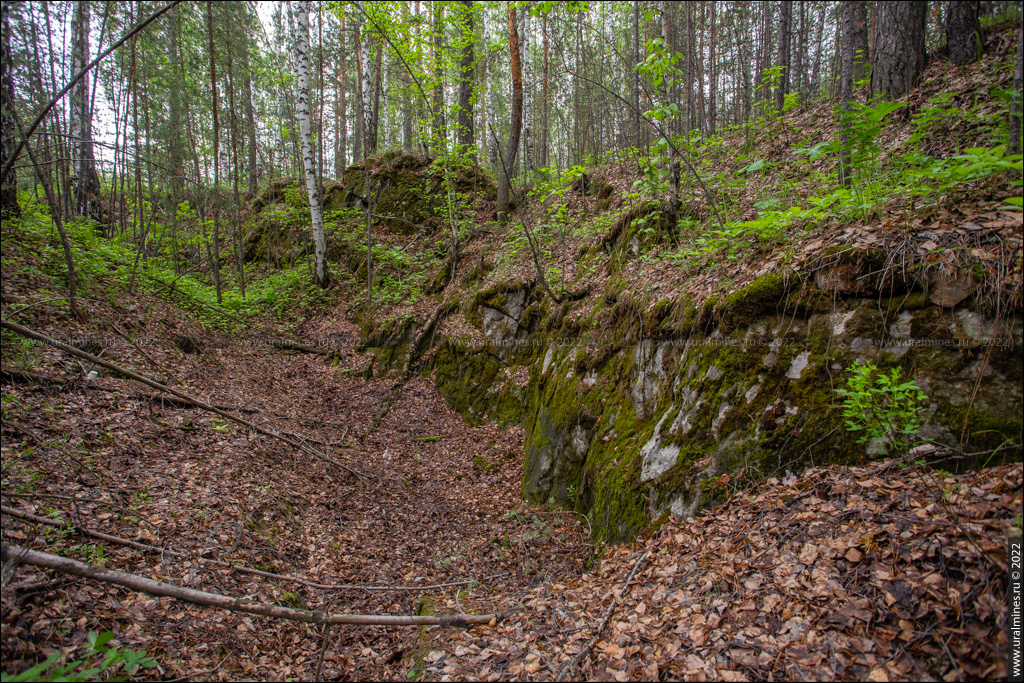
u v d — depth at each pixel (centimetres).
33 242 814
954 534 288
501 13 1532
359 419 997
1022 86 363
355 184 1719
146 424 627
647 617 351
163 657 347
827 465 399
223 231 1705
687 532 420
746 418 456
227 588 437
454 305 1173
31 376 586
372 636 451
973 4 772
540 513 655
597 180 1241
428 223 1560
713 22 1861
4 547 320
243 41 1444
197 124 2055
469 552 604
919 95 770
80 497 457
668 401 544
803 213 487
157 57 1390
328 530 598
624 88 1712
